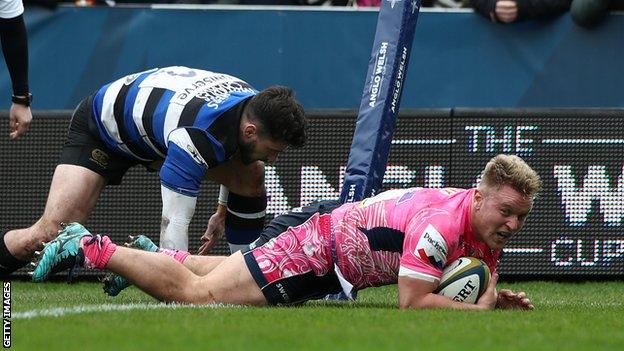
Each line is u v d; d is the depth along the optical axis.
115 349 12.05
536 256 24.70
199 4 28.83
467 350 12.34
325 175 24.92
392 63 20.95
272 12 26.19
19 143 25.31
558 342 13.20
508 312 16.38
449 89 26.06
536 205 24.64
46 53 26.27
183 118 18.98
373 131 20.92
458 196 16.58
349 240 16.97
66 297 20.20
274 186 24.92
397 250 16.75
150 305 17.05
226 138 18.70
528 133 24.69
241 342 12.68
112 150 20.53
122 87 20.08
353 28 26.16
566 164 24.64
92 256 17.03
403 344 12.70
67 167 20.67
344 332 13.66
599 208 24.64
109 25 26.27
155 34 26.27
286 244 17.20
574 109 24.64
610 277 24.86
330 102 26.19
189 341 12.72
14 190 25.33
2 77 26.52
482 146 24.77
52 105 26.31
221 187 21.08
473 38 25.98
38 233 20.58
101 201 25.17
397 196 16.97
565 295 22.27
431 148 24.84
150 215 25.19
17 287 23.55
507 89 25.98
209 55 26.23
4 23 20.89
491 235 16.33
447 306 16.33
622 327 15.12
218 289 17.20
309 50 26.19
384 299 21.31
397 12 21.05
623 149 24.62
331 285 17.50
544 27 25.84
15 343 12.63
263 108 18.50
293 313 15.76
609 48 25.73
